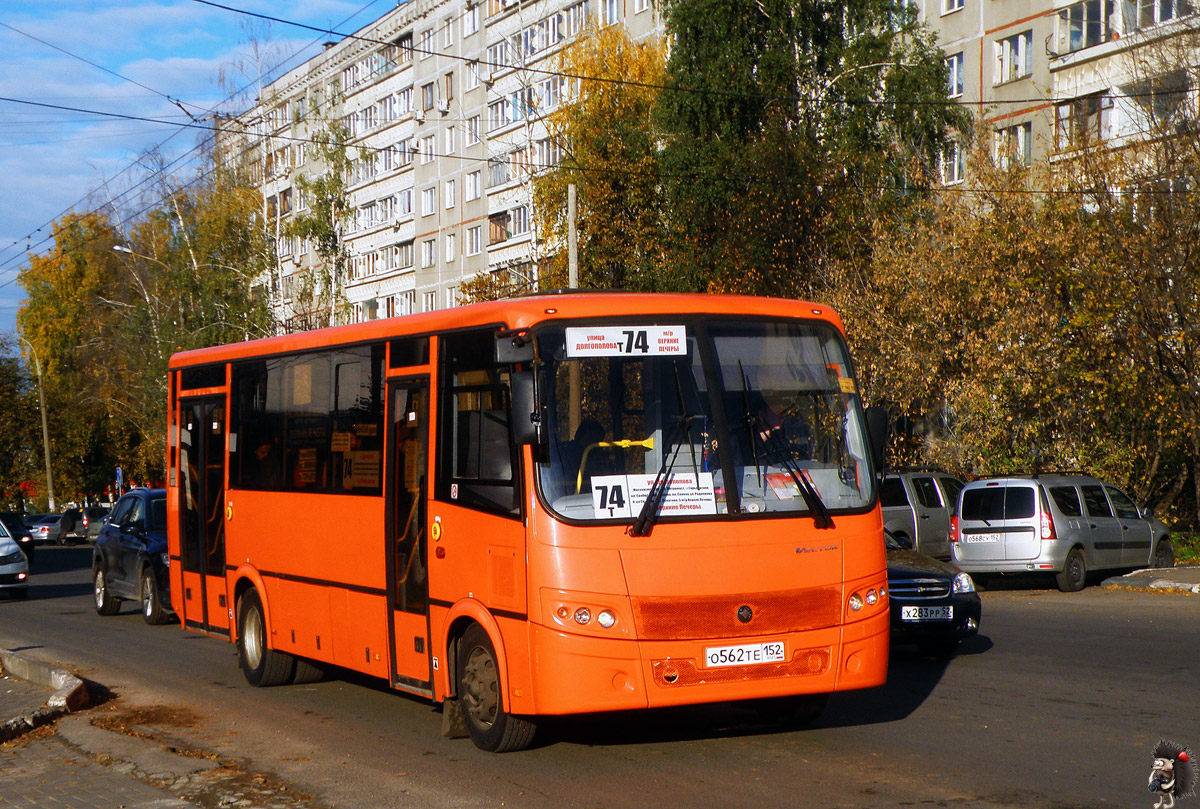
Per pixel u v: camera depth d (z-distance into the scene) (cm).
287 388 1194
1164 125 2627
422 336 957
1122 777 755
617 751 873
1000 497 2119
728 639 792
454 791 772
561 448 799
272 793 787
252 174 5912
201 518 1384
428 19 6788
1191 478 2892
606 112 4025
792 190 3356
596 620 775
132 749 934
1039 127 3881
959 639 1311
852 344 2770
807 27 3591
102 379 7338
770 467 832
